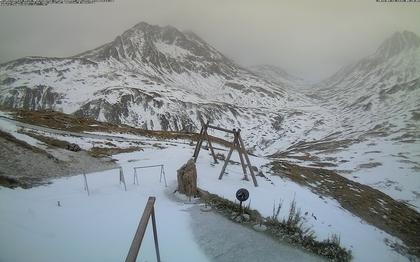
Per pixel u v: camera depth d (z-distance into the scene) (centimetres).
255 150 19400
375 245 2420
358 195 3831
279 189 2897
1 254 1139
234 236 1764
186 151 4022
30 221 1515
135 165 3300
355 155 12119
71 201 2006
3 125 4025
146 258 1420
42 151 3083
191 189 2245
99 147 4284
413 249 2808
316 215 2481
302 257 1672
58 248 1331
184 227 1786
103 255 1381
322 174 4388
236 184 2722
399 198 7244
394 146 13175
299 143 18912
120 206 1992
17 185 2191
